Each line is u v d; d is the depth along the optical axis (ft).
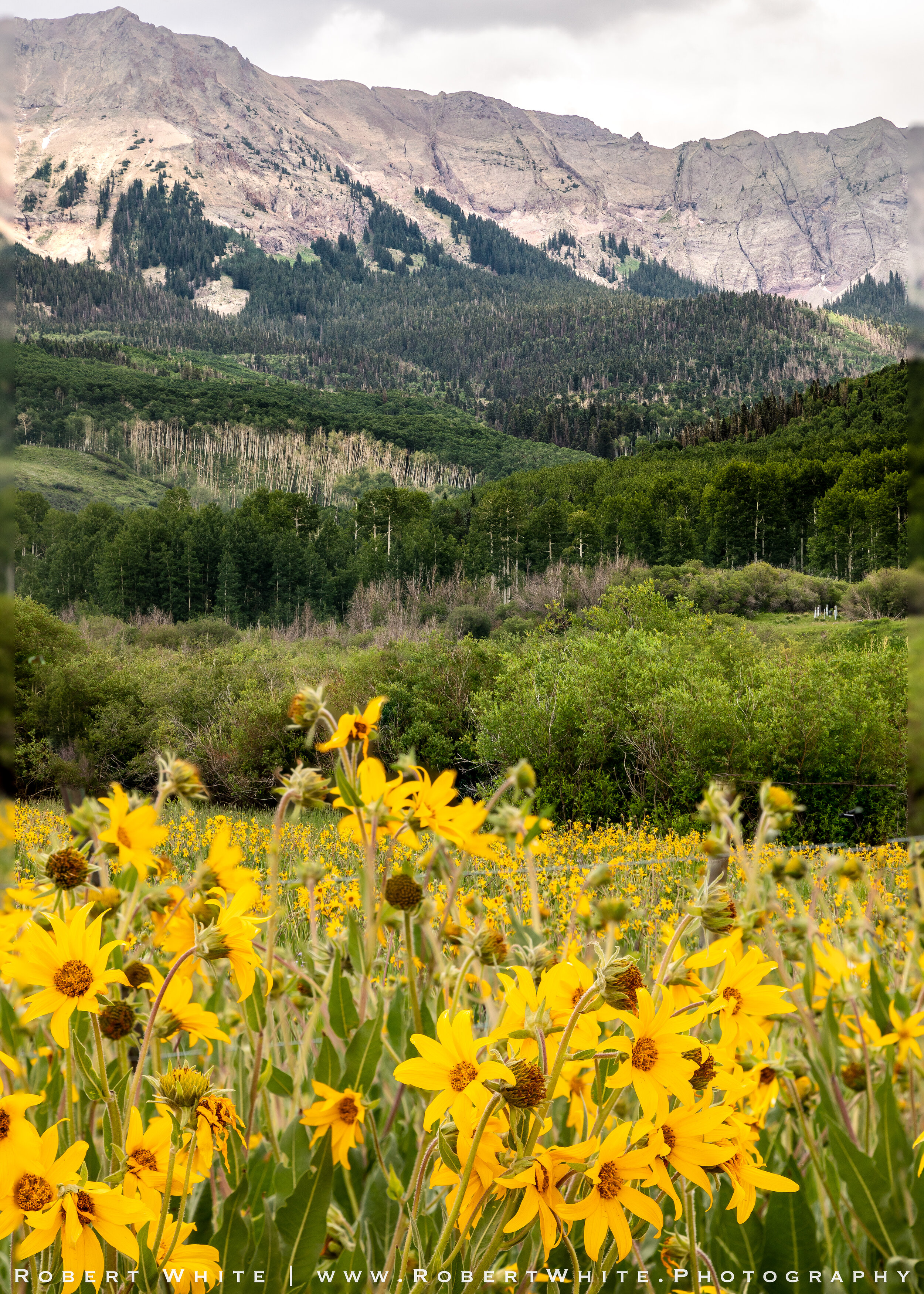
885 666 50.72
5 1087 3.20
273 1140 3.35
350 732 3.47
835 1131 2.82
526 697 57.93
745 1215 2.66
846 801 41.60
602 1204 2.48
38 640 74.74
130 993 3.59
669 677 57.62
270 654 101.60
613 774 54.34
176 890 3.37
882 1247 2.73
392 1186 2.91
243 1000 3.28
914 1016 3.21
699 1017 2.59
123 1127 2.83
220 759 66.18
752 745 46.21
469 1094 2.41
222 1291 2.54
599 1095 3.19
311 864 4.23
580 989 2.71
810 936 3.39
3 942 2.61
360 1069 3.11
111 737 69.82
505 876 4.89
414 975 3.39
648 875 10.43
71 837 3.08
